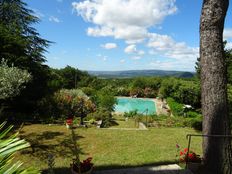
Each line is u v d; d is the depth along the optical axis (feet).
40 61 62.49
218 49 16.33
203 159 17.40
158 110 81.97
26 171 5.68
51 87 66.28
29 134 34.53
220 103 16.43
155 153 27.78
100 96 68.49
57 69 116.06
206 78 16.67
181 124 48.29
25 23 63.93
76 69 119.34
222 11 15.97
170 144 32.45
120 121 53.42
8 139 6.15
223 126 16.47
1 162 5.65
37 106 50.16
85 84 116.26
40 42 64.49
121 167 22.63
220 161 16.42
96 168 22.40
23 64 50.44
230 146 16.70
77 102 52.75
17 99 48.44
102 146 30.42
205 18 16.34
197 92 65.72
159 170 17.63
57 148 28.66
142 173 17.21
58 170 21.34
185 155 18.28
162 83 108.58
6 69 31.91
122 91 116.26
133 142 32.86
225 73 16.70
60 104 50.26
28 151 26.89
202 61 16.84
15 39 49.52
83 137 34.32
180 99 76.18
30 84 51.65
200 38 16.90
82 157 25.89
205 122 16.99
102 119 49.21
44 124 41.70
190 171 17.10
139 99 106.42
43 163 23.49
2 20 60.23
